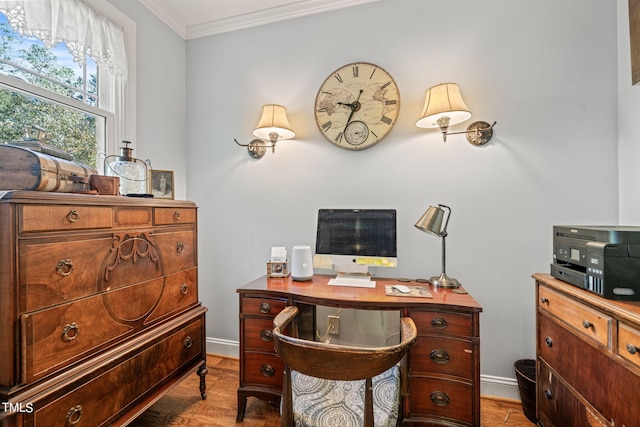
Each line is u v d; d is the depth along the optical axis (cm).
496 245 185
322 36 215
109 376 121
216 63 239
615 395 97
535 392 155
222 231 238
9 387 91
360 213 196
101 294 120
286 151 223
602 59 170
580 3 173
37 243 98
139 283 138
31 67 152
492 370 187
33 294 96
